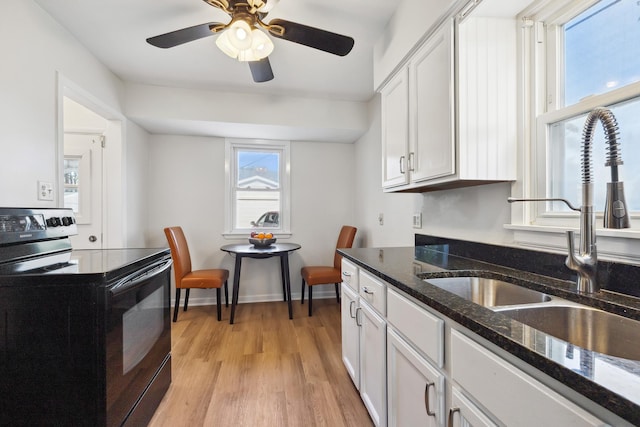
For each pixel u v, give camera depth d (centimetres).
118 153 259
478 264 141
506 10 124
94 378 105
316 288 365
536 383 55
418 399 97
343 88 277
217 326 273
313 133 324
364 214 332
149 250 171
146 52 214
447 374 83
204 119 278
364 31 193
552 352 53
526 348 55
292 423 148
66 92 197
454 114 127
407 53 160
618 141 87
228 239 344
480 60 126
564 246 109
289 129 308
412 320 100
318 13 175
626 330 78
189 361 209
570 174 116
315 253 364
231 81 261
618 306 80
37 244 143
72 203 257
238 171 356
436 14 133
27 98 156
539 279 109
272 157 363
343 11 174
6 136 143
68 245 164
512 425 59
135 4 166
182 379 186
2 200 141
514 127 130
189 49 211
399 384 112
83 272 107
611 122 85
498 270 125
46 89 170
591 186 91
